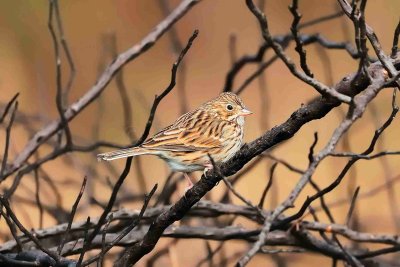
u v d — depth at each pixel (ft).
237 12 65.98
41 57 59.67
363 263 32.40
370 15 64.49
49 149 47.42
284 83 60.90
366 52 18.88
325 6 63.36
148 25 63.82
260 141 20.81
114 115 55.77
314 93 60.44
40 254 25.08
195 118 33.35
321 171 51.21
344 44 32.63
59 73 29.25
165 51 62.75
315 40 33.42
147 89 61.00
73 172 46.44
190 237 29.09
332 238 31.53
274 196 34.71
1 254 24.85
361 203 49.52
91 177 37.22
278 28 63.46
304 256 43.04
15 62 59.41
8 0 61.11
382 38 63.41
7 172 30.50
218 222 35.55
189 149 32.19
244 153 21.09
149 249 23.86
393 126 55.67
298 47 17.94
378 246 42.39
